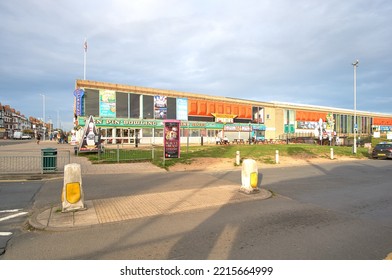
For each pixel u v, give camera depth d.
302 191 8.92
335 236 5.00
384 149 21.28
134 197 7.78
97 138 20.00
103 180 10.64
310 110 57.94
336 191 8.96
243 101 47.69
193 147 28.30
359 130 68.69
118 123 33.94
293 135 54.62
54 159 12.07
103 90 33.34
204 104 42.84
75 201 6.37
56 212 6.26
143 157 17.66
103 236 4.97
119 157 17.62
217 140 38.69
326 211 6.62
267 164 16.55
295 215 6.27
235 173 12.86
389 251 4.39
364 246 4.57
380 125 75.62
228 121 45.03
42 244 4.64
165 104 38.50
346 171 13.95
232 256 4.21
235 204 7.21
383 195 8.41
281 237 4.94
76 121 32.28
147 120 36.31
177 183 10.09
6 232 5.20
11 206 6.98
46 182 10.20
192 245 4.59
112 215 6.09
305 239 4.85
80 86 32.06
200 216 6.16
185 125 40.12
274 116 52.25
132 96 35.69
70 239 4.84
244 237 4.93
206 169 14.12
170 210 6.52
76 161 16.17
